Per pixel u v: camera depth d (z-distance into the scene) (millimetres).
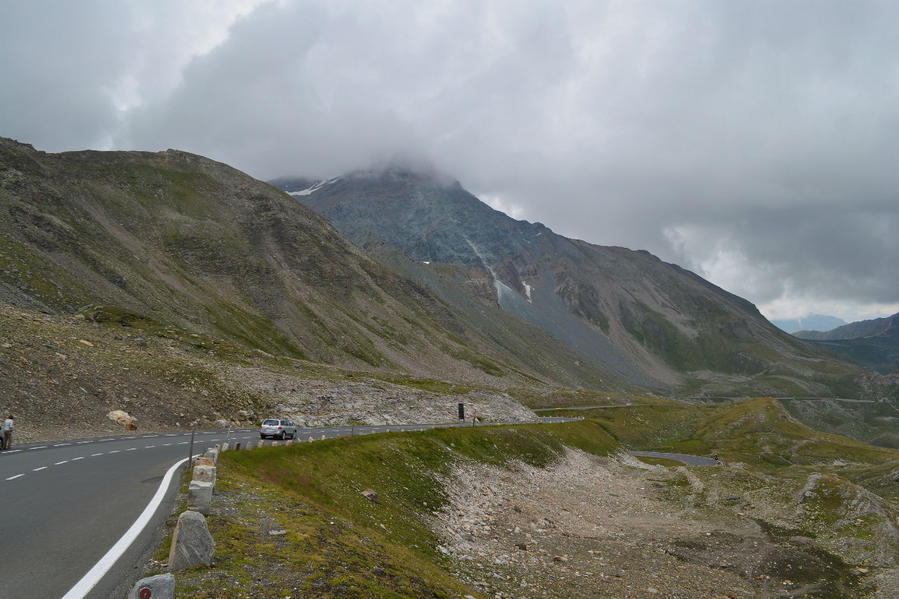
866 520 47500
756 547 44094
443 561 30172
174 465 28797
